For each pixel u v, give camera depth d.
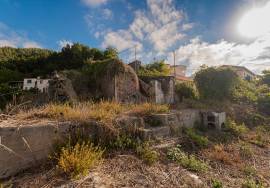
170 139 4.77
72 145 3.27
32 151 2.92
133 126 4.29
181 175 3.31
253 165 4.40
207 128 6.91
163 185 2.89
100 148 3.43
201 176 3.48
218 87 11.05
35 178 2.62
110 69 8.50
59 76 8.19
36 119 3.43
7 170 2.65
